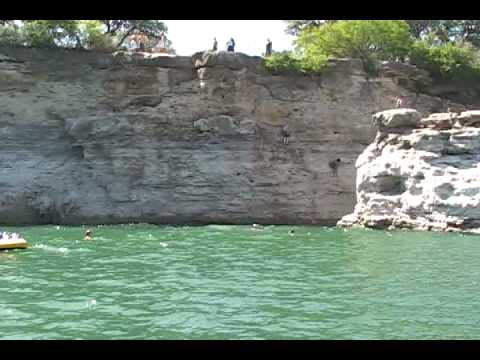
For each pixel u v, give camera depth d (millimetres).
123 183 44406
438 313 15109
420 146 33406
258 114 47156
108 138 44625
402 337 13039
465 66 52406
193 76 47000
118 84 46656
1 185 43125
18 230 37062
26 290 18203
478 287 18062
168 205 44625
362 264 22406
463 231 30250
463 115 33688
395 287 18172
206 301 16641
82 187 44250
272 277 20109
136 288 18453
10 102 45281
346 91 47781
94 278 20109
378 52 53375
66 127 45094
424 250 25266
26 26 47281
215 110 46719
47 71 46062
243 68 46750
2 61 45312
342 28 52844
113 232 35812
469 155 32250
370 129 47500
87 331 13727
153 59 46750
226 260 23984
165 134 45906
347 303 16266
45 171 44219
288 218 45375
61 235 33781
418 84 50469
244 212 45000
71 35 48844
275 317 14867
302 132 47125
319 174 46281
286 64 47062
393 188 34469
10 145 44562
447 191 31203
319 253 25672
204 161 45344
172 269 21859
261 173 45688
